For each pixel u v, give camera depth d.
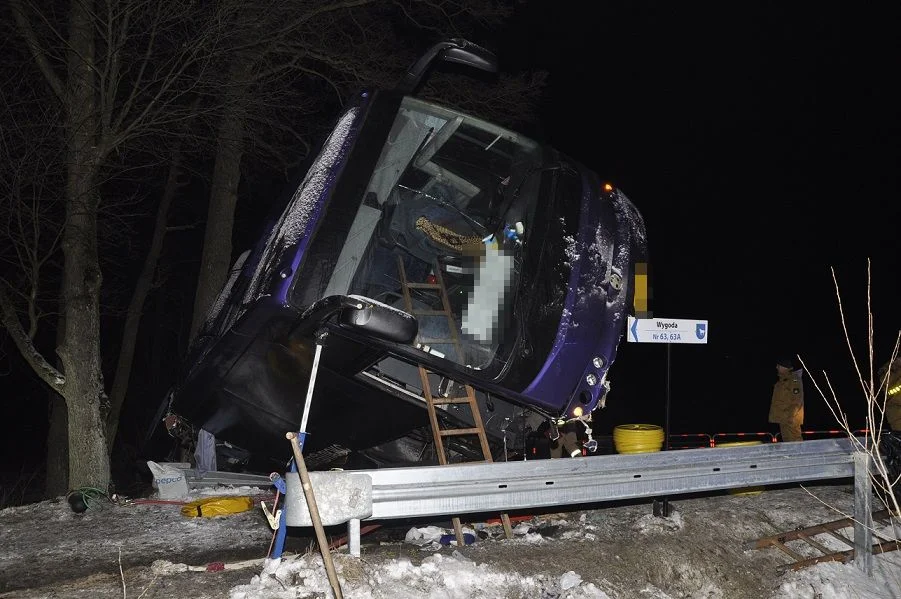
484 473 4.91
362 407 6.11
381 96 6.73
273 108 11.09
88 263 8.40
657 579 5.32
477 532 6.14
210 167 14.95
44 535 5.99
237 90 9.73
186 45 8.99
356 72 11.81
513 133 7.18
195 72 9.80
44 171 8.72
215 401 6.71
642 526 5.89
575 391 5.91
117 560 5.35
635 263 6.57
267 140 12.56
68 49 8.59
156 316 26.11
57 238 9.16
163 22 8.96
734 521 6.15
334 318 5.22
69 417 8.18
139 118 8.68
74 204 8.39
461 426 6.23
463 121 7.07
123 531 6.09
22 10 8.55
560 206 6.50
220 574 4.83
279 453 7.16
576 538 5.63
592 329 6.04
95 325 8.40
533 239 6.32
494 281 6.20
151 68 9.73
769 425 25.39
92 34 8.62
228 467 8.34
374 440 6.54
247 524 6.30
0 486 14.58
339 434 6.55
